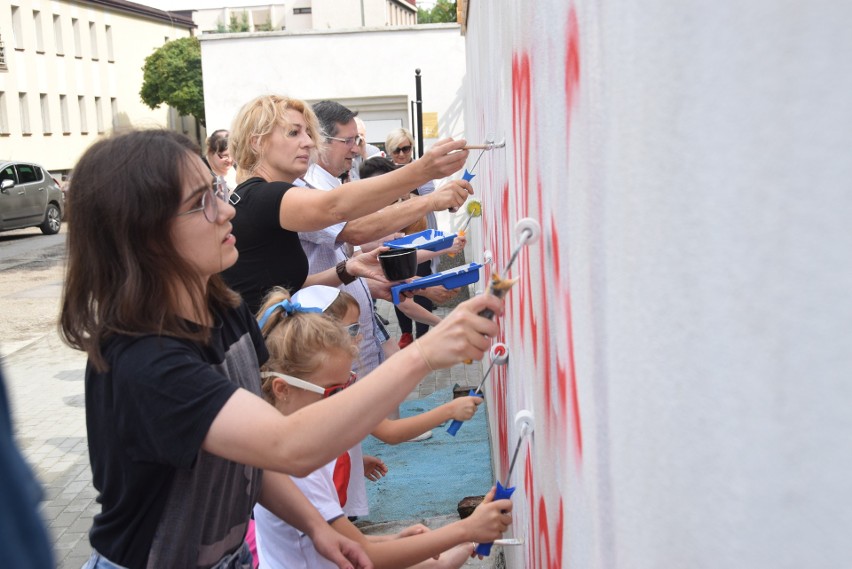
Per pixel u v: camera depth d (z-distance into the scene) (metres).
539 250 1.43
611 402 0.80
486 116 3.88
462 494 4.45
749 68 0.45
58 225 22.30
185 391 1.42
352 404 1.35
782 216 0.42
